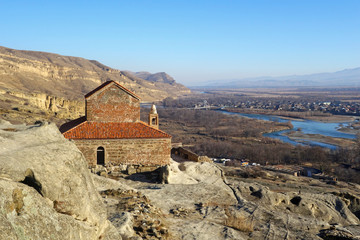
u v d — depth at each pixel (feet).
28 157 25.00
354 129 547.08
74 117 375.86
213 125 583.17
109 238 33.12
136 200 63.36
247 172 218.18
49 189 25.04
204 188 82.94
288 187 184.96
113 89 100.27
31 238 21.12
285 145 390.01
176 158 125.29
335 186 208.54
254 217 66.95
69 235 24.95
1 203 19.97
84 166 32.27
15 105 334.65
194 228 54.39
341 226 77.00
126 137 95.50
